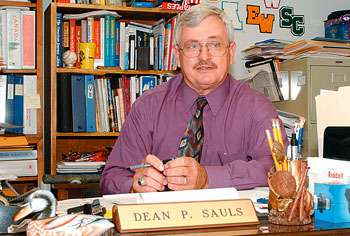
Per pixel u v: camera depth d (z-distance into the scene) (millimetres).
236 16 3215
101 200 1194
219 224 797
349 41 2861
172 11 2756
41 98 2631
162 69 2797
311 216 918
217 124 1621
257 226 818
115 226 781
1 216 786
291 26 3342
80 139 2945
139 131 1662
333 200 850
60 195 2525
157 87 1769
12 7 2590
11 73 2672
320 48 2762
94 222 698
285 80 2820
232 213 816
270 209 855
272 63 2803
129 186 1336
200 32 1555
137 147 1641
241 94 1672
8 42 2586
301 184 836
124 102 2730
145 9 2717
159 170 1194
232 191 868
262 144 1538
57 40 2600
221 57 1568
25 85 2617
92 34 2701
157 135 1654
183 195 842
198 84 1584
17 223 791
